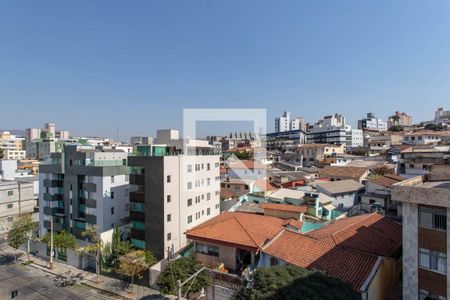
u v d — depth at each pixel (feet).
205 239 89.56
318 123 514.68
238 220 96.63
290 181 183.83
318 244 70.18
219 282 76.84
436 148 201.57
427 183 63.16
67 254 118.11
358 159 249.14
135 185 116.16
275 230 92.73
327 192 143.13
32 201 184.55
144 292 90.02
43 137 488.44
